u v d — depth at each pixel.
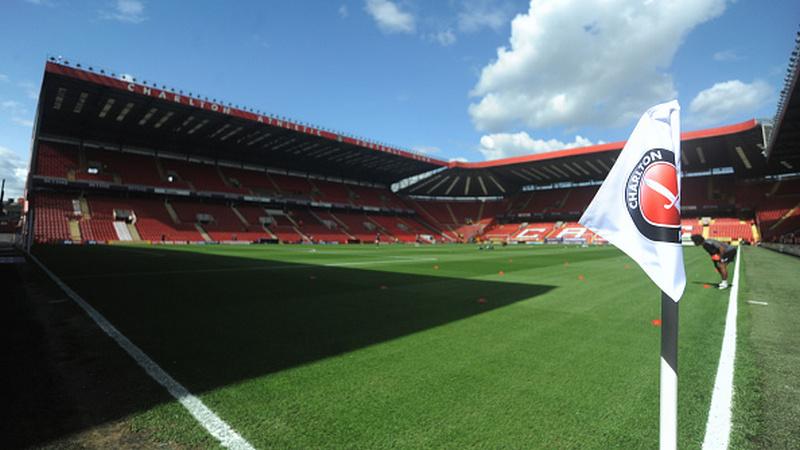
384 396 2.68
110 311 5.42
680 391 2.87
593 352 3.73
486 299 6.75
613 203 1.74
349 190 55.84
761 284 8.98
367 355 3.59
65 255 16.27
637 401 2.63
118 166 36.19
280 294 7.12
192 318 5.08
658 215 1.65
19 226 38.06
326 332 4.43
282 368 3.22
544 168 50.91
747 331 4.66
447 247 35.91
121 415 2.36
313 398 2.63
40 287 7.47
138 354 3.54
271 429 2.21
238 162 46.59
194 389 2.76
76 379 2.93
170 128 34.31
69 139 35.47
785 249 22.44
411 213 61.41
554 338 4.24
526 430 2.21
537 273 11.39
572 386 2.88
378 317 5.25
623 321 5.11
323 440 2.09
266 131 35.41
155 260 14.56
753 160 41.22
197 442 2.07
